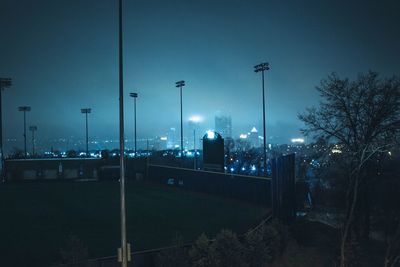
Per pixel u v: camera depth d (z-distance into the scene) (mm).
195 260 16297
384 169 27188
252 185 33000
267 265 19500
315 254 22500
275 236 20109
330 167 30734
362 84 28625
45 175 52625
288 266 20375
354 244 21453
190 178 41531
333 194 31734
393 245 19766
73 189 42000
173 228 23422
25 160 51938
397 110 26734
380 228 31141
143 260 16094
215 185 37562
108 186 44781
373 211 31141
